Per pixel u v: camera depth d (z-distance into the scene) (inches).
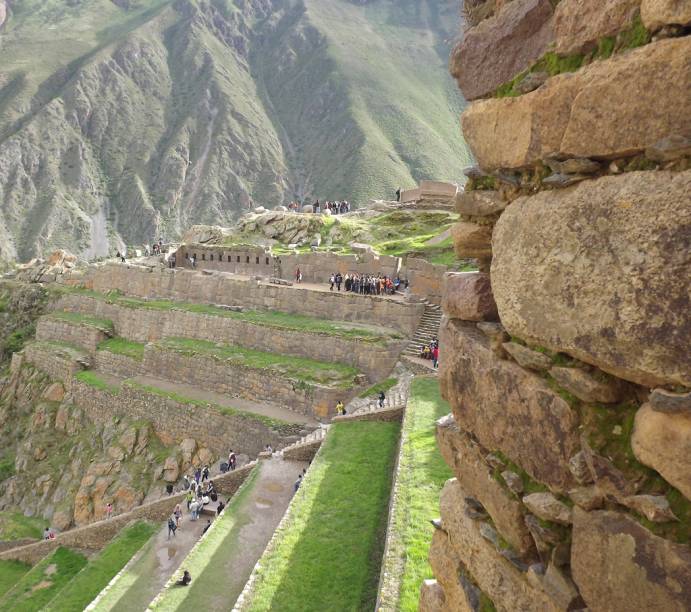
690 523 133.0
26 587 986.1
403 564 480.4
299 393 1205.7
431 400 924.0
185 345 1492.4
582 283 157.6
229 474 1042.1
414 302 1323.8
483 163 213.9
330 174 7534.5
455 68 226.8
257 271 1846.7
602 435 156.9
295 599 538.6
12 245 6107.3
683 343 130.4
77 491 1326.3
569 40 169.2
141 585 790.5
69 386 1689.2
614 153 152.1
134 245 6609.3
